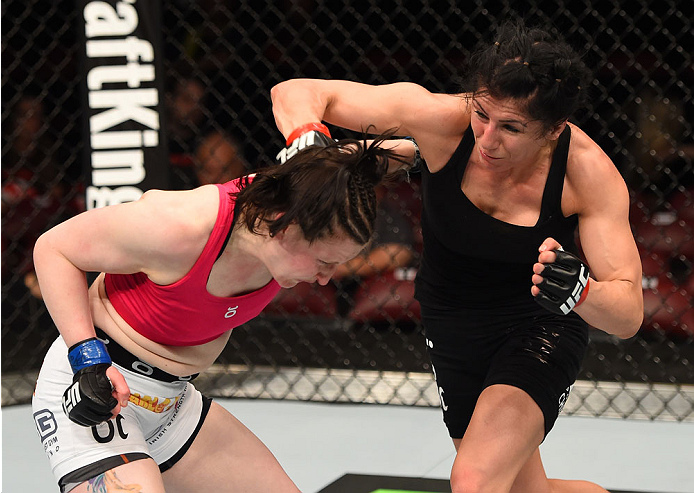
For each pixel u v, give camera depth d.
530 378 3.94
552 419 3.96
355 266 9.44
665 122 9.69
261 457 4.09
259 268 3.36
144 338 3.56
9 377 8.85
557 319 4.23
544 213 3.90
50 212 10.09
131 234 3.22
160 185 7.93
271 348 9.90
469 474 3.64
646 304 9.07
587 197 3.86
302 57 10.70
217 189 3.30
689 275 8.98
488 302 4.24
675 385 8.16
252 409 8.10
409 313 9.10
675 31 10.01
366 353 9.23
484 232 3.97
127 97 7.85
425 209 4.23
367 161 3.04
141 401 3.63
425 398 8.20
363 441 7.16
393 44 10.64
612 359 9.23
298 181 2.95
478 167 3.93
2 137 10.53
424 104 3.98
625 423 7.64
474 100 3.52
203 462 3.99
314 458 6.74
